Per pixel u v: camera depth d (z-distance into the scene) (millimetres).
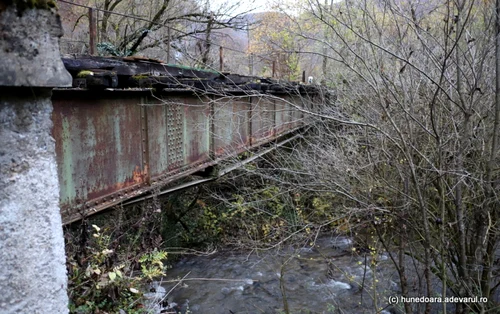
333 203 9523
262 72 17969
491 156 4988
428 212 5695
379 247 7051
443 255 5152
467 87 5234
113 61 4906
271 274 10312
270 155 10906
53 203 1290
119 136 5051
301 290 9391
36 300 1243
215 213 12680
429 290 5617
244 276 10430
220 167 8094
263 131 10633
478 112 5250
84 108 4406
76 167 4293
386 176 6562
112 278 3961
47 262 1273
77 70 4168
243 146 8664
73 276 3943
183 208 12203
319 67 16078
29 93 1174
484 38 4879
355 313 8141
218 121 8070
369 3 5832
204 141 7543
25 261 1203
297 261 10688
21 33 1107
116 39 14383
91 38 5652
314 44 8938
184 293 9586
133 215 7723
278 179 8750
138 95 5414
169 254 11445
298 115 12969
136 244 5812
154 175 5871
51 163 1278
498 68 4703
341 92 8102
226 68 16578
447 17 4574
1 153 1112
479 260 5551
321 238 11781
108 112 4828
